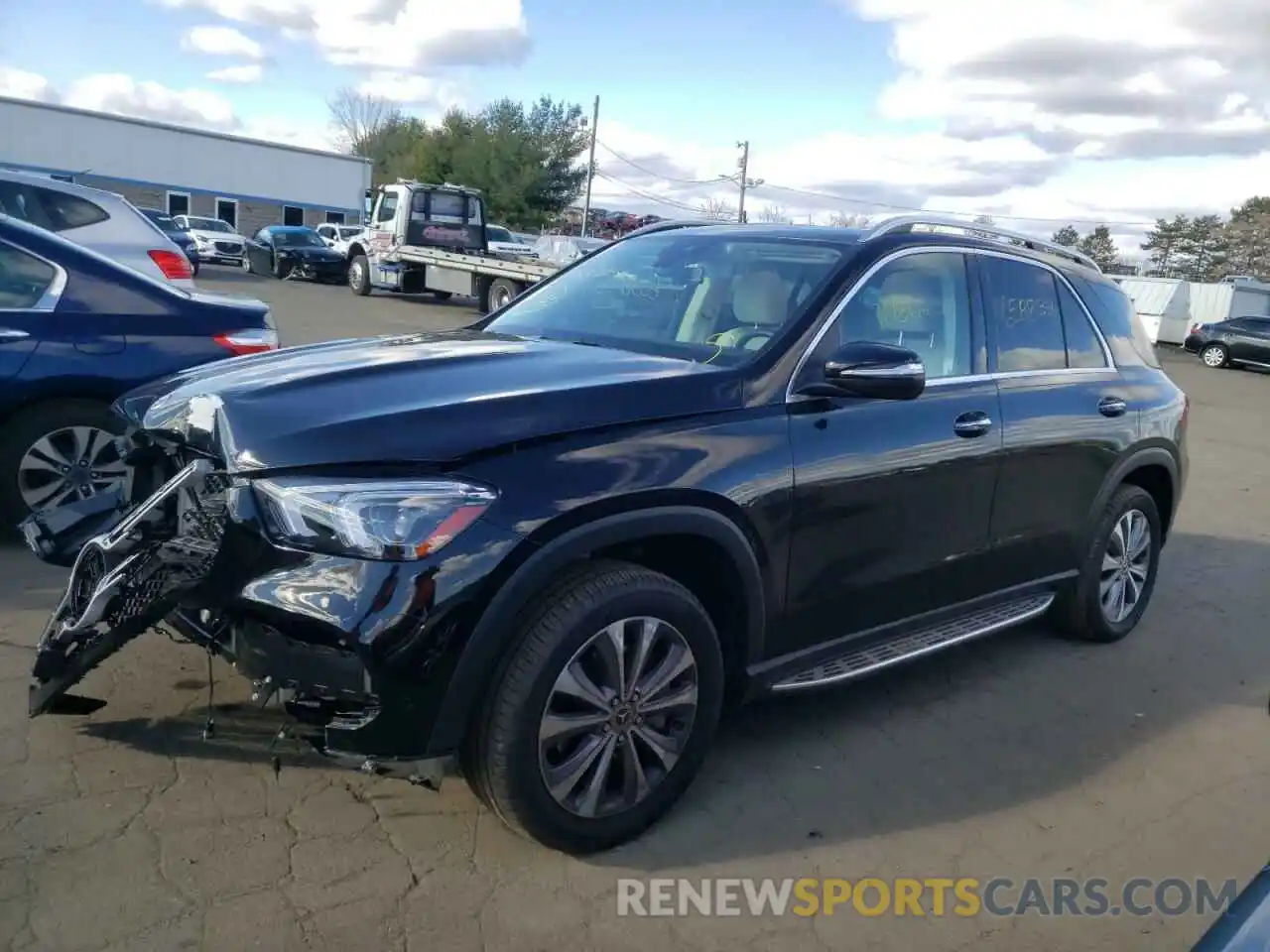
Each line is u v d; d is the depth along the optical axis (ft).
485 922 9.52
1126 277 132.26
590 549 10.00
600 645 10.17
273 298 78.84
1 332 16.67
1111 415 16.33
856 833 11.46
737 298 13.10
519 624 9.82
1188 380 80.33
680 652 10.80
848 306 12.72
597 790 10.38
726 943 9.57
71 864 9.78
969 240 14.83
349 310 73.77
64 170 136.15
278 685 9.58
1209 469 37.63
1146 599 18.42
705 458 10.84
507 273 72.18
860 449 12.23
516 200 188.85
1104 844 11.69
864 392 11.53
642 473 10.34
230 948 8.90
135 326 17.67
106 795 10.90
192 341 18.08
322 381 10.94
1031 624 18.66
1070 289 16.47
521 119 193.06
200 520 10.48
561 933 9.48
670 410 10.96
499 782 9.83
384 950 9.05
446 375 11.18
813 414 11.94
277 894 9.62
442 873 10.15
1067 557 16.25
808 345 12.17
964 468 13.61
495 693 9.70
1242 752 14.21
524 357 12.03
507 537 9.52
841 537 12.22
